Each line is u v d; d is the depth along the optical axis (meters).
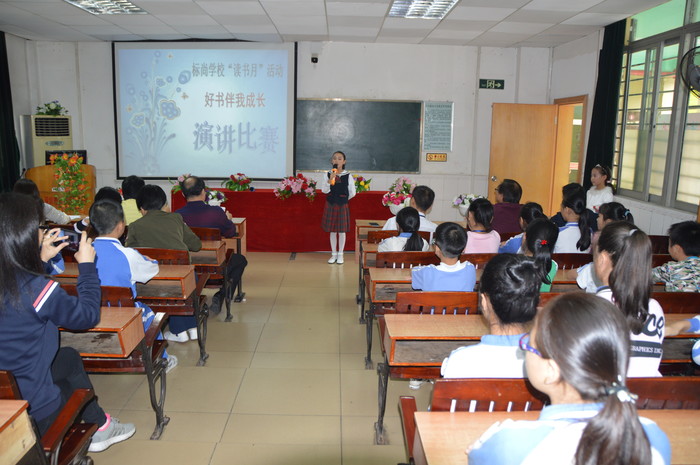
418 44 7.28
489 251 3.14
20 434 1.19
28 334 1.50
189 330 3.58
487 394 1.33
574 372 0.76
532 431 0.80
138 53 7.30
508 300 1.31
